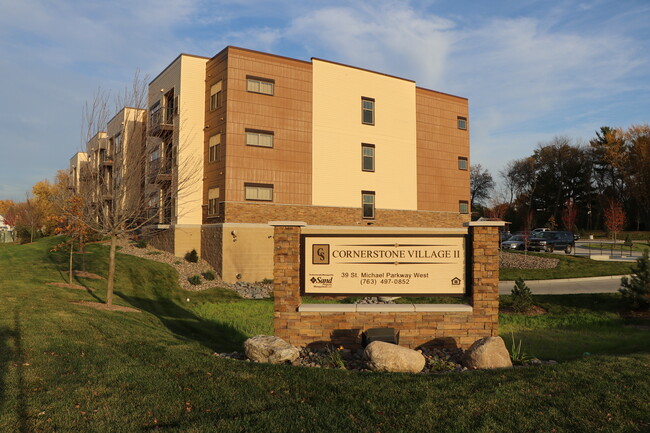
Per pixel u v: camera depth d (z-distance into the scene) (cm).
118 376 652
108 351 794
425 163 3319
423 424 501
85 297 1466
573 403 554
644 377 644
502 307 1630
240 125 2514
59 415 505
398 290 900
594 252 3609
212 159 2611
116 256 2555
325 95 2827
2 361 684
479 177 8294
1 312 1054
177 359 755
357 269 904
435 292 898
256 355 782
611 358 760
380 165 3066
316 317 880
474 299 870
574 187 7438
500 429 489
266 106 2605
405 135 3209
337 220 2847
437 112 3406
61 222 1783
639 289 1492
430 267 901
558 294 1792
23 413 505
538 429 489
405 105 3216
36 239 4441
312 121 2766
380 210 3055
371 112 3036
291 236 893
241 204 2494
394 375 675
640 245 4425
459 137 3531
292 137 2688
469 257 894
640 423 503
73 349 788
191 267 2483
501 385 617
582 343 1121
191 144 2655
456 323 870
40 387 589
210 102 2655
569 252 3431
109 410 527
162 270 2333
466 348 866
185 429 479
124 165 1419
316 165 2770
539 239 3412
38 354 738
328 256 905
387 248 903
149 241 3009
